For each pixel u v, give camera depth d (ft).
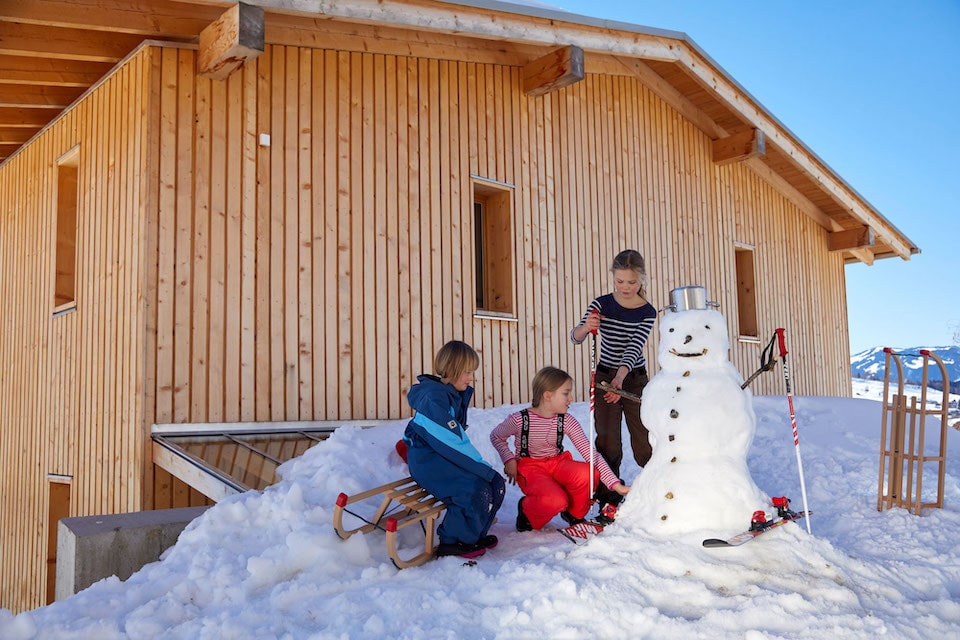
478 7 26.71
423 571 12.85
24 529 30.60
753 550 12.12
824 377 51.06
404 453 15.76
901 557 13.87
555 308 33.24
